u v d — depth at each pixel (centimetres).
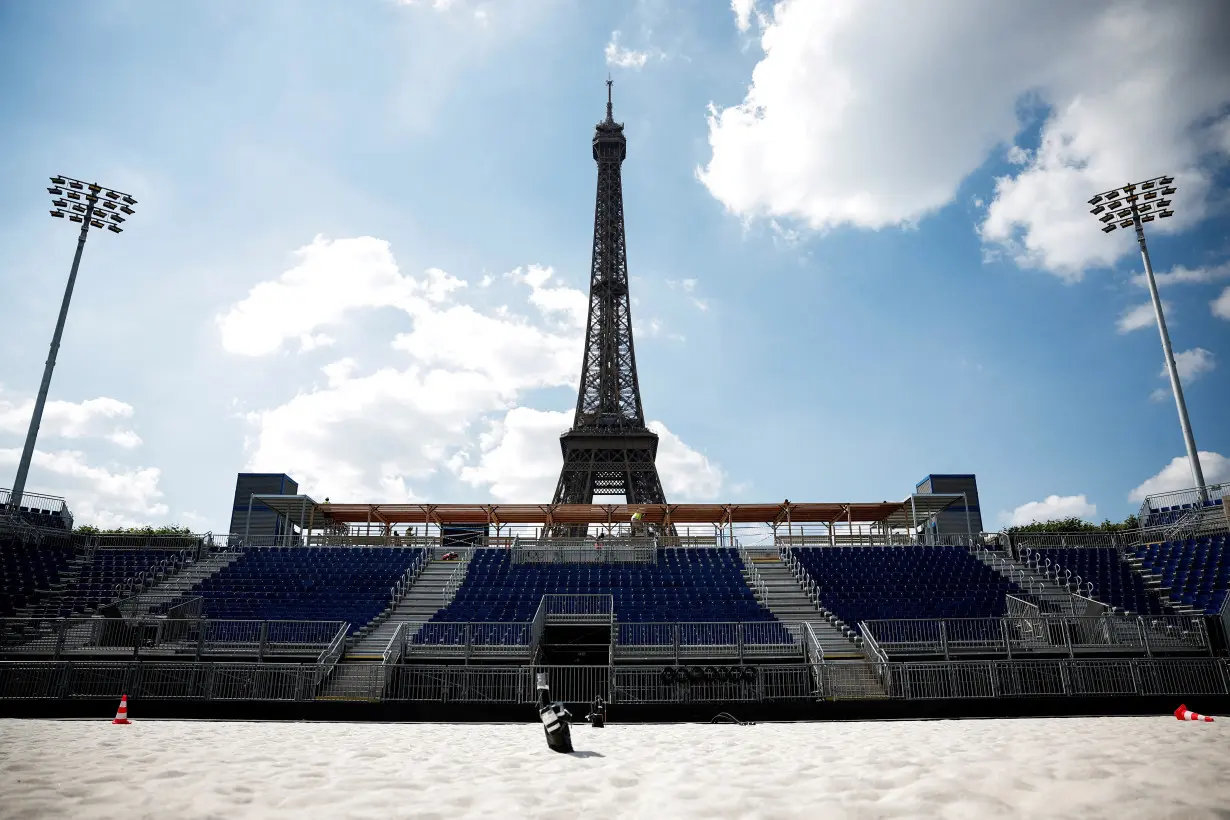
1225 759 1159
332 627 3403
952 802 876
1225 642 3097
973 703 2728
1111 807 825
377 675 2898
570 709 2706
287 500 5053
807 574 4366
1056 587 4106
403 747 1614
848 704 2703
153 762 1251
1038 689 2766
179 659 3138
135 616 3512
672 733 2052
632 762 1334
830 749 1498
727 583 4288
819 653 2955
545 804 927
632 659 3114
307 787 1030
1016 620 3266
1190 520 4550
